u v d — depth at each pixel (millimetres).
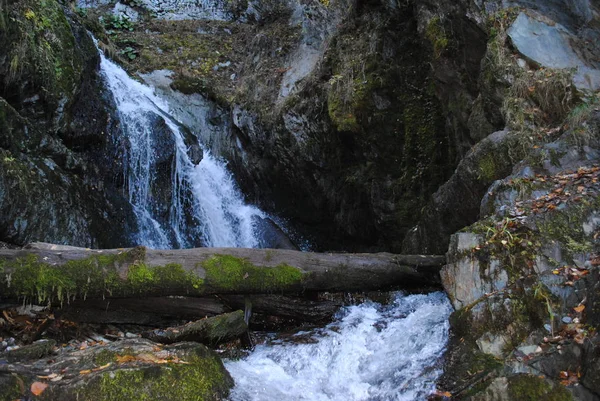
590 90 4793
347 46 7672
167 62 10406
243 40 10922
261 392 3883
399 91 6848
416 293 5367
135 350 3752
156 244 7449
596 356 3096
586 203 3857
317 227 8453
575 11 5449
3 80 6191
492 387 3312
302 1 9742
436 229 5555
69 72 6930
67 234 6059
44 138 6363
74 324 4641
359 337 4551
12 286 4117
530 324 3525
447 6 5945
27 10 6578
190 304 4832
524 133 4777
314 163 7930
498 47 5312
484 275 3854
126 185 7480
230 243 8820
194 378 3598
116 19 10953
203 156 9328
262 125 8781
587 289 3443
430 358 3877
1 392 3162
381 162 6988
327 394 4004
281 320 5266
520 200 4168
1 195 5465
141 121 7984
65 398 3250
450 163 6371
